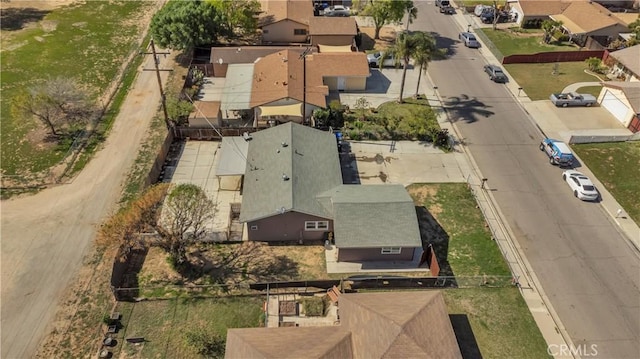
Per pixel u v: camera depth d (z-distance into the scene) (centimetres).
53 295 3538
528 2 7862
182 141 5131
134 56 6681
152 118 5475
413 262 3906
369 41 7369
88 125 5316
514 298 3641
